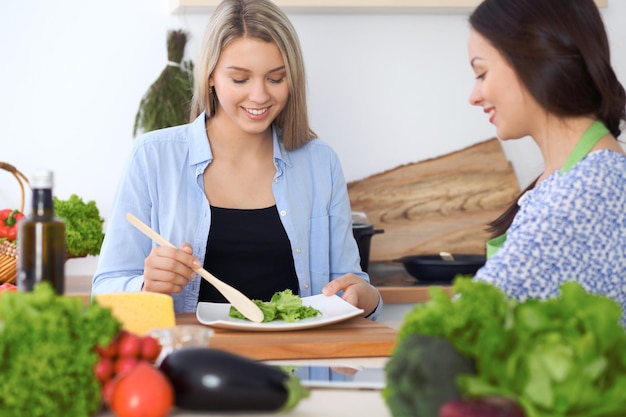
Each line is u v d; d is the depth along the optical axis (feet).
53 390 2.98
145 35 9.91
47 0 9.78
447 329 2.98
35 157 9.82
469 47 4.53
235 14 6.53
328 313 5.91
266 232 6.92
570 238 4.00
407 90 10.29
